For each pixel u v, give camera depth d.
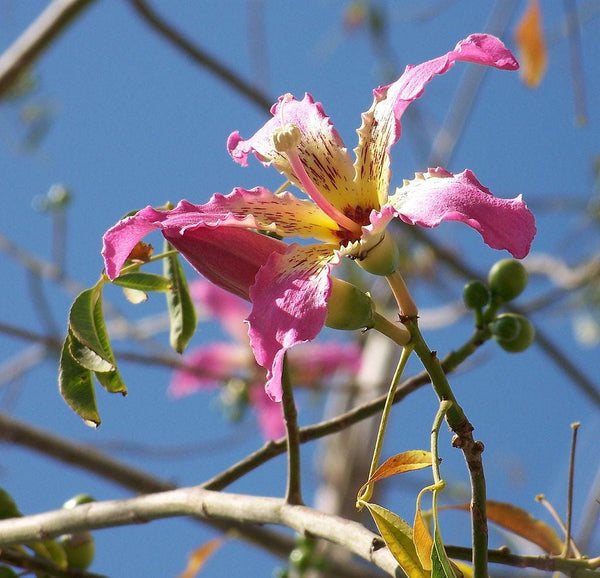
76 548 0.99
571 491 0.92
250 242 0.91
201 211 0.92
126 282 0.94
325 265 0.90
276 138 0.92
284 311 0.89
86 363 0.92
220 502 0.94
